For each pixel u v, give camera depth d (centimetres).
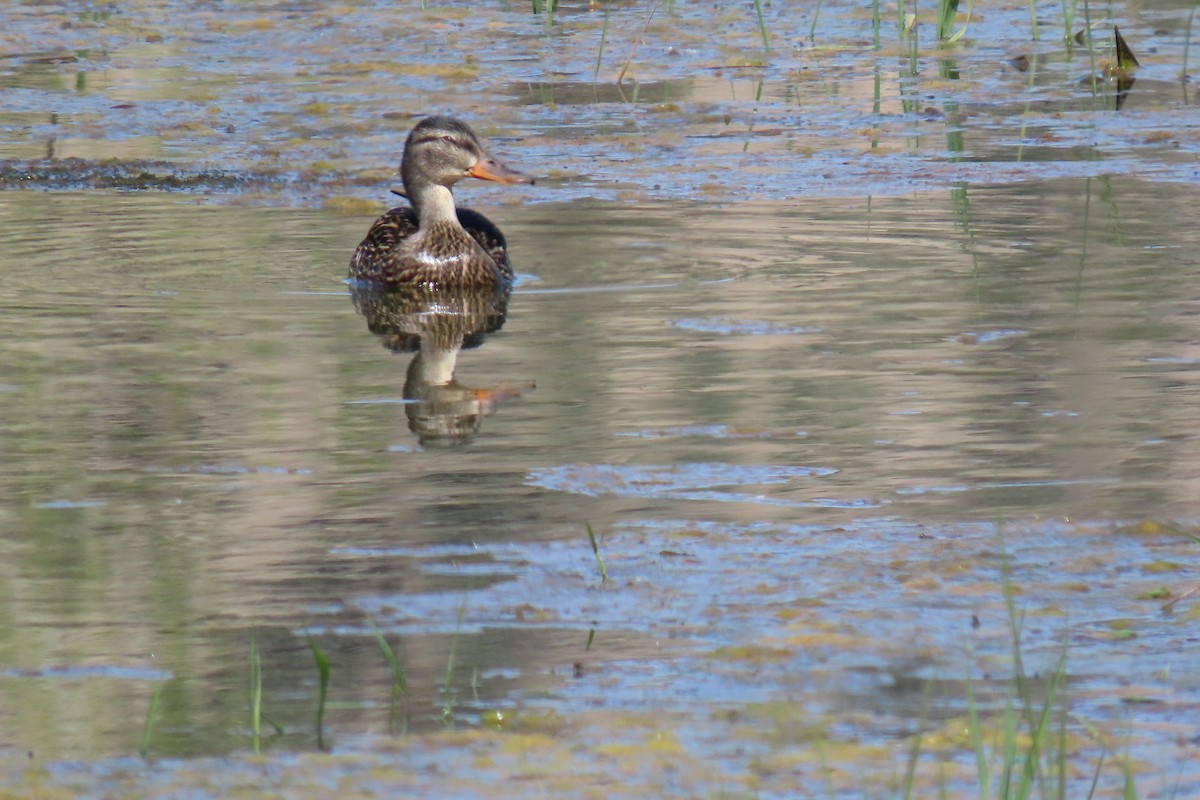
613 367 1319
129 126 2366
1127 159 2080
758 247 1702
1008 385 1243
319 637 855
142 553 962
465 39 2995
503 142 2253
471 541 977
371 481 1076
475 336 1428
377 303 1548
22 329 1429
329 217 1892
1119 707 769
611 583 916
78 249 1723
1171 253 1627
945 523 989
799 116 2394
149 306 1516
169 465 1106
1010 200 1880
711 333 1402
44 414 1207
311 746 743
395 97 2555
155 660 832
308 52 2912
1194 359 1296
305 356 1366
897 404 1207
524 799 691
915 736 748
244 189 2023
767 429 1162
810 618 868
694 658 828
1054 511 1004
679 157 2150
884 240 1711
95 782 709
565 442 1145
